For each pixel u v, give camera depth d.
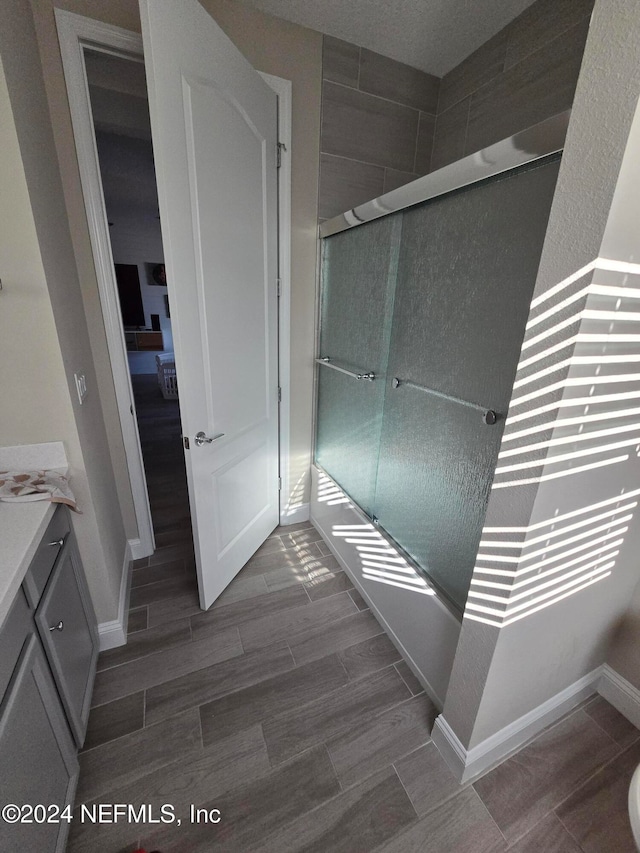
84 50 1.35
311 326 2.01
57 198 1.30
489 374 1.05
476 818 1.03
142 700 1.31
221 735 1.21
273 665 1.45
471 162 0.99
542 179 0.86
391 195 1.31
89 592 1.39
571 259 0.68
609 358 0.75
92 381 1.55
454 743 1.12
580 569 1.00
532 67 1.38
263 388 1.86
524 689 1.10
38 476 1.14
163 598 1.75
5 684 0.73
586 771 1.13
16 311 1.06
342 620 1.66
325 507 2.14
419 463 1.39
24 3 1.13
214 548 1.65
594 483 0.90
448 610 1.23
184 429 1.35
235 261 1.47
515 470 0.84
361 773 1.12
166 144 1.06
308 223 1.81
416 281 1.33
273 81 1.53
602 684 1.33
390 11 1.42
